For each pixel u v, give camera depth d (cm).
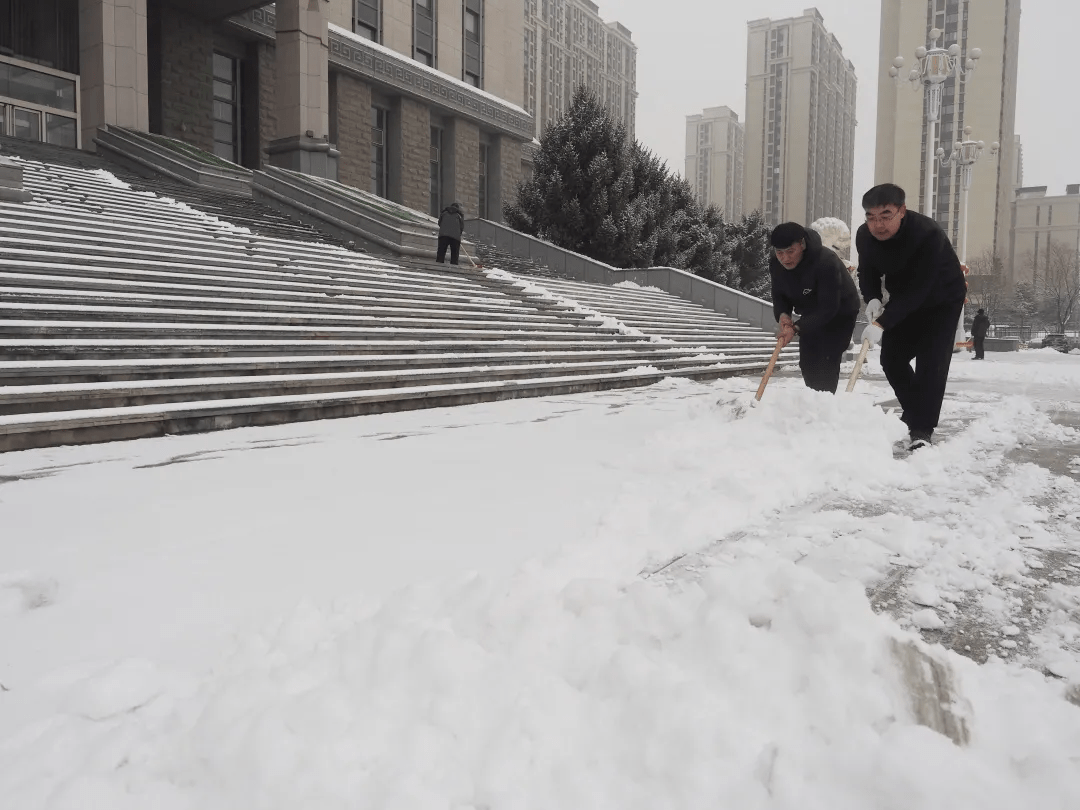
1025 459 420
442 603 200
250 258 937
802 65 12988
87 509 328
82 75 1656
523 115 3312
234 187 1595
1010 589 218
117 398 513
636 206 2389
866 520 284
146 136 1648
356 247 1442
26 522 306
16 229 734
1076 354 2862
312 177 1652
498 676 157
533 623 179
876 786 120
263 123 2323
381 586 232
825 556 241
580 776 129
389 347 786
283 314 742
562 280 1762
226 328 659
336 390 669
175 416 530
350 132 2528
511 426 607
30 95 1845
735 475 344
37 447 461
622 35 13625
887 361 482
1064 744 132
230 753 136
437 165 2994
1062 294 7325
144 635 199
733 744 133
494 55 3247
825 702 142
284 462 441
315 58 2041
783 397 477
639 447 496
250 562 256
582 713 146
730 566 238
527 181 2406
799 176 13088
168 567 251
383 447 497
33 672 179
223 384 578
